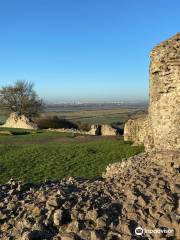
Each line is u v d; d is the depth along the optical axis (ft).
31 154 105.91
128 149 105.81
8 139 139.95
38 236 31.45
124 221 31.65
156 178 37.65
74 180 46.60
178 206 32.50
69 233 31.07
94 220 32.35
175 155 42.98
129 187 36.47
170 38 77.77
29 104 246.88
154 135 81.66
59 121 201.26
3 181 81.51
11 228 34.06
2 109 248.11
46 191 39.99
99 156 100.89
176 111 74.79
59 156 102.63
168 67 75.51
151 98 83.20
